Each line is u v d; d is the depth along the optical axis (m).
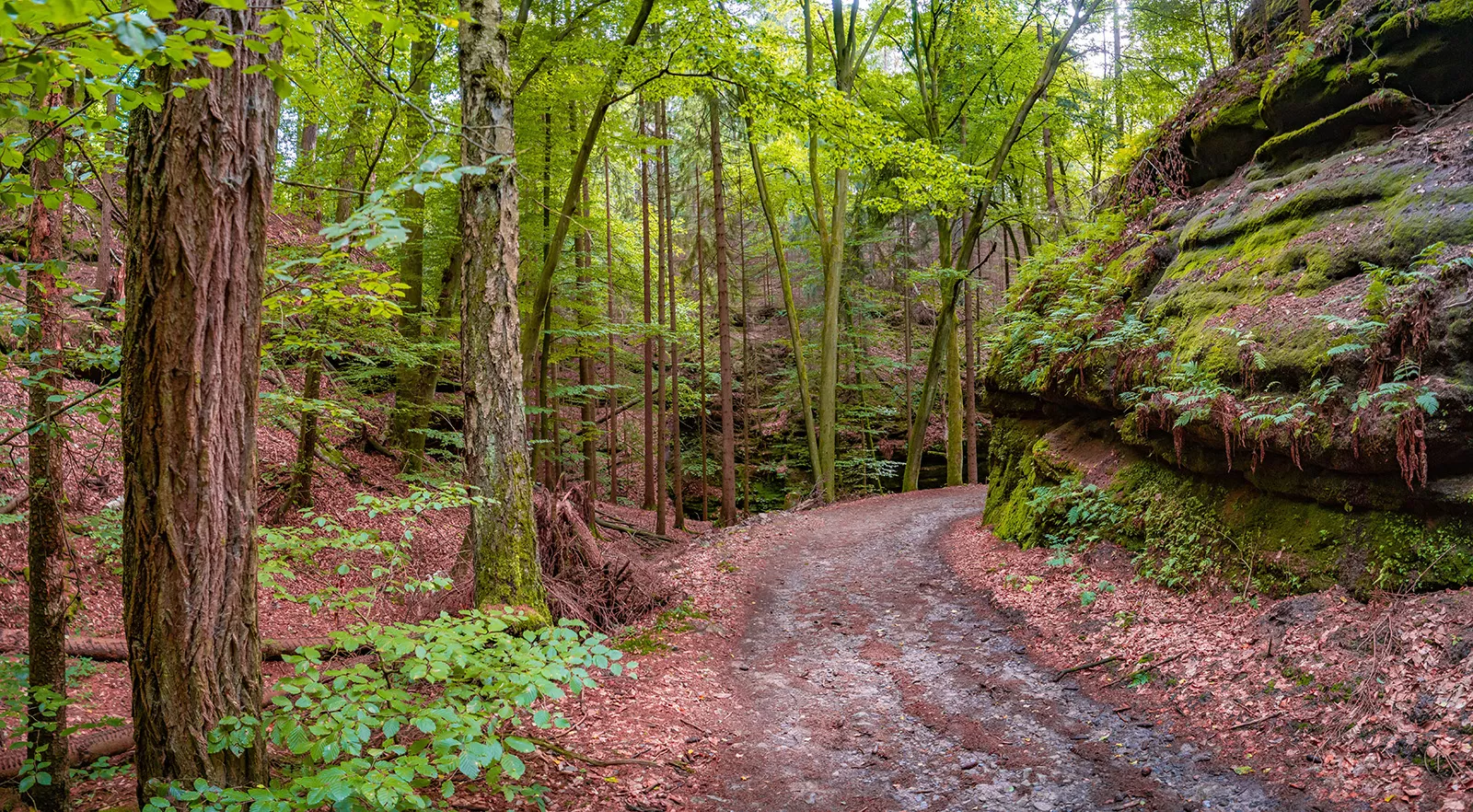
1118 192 11.84
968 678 6.78
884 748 5.60
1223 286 8.12
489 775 4.05
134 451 3.05
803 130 10.91
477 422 7.20
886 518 13.90
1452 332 5.56
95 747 4.90
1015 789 4.91
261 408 7.05
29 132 3.21
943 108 20.19
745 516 21.67
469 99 7.20
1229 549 6.96
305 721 3.52
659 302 17.34
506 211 7.23
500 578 7.07
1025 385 10.83
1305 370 6.49
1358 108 8.06
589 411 18.31
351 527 11.52
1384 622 5.25
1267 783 4.55
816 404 25.50
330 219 10.23
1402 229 6.58
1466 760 4.06
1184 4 16.53
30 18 1.80
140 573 3.06
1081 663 6.71
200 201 3.02
